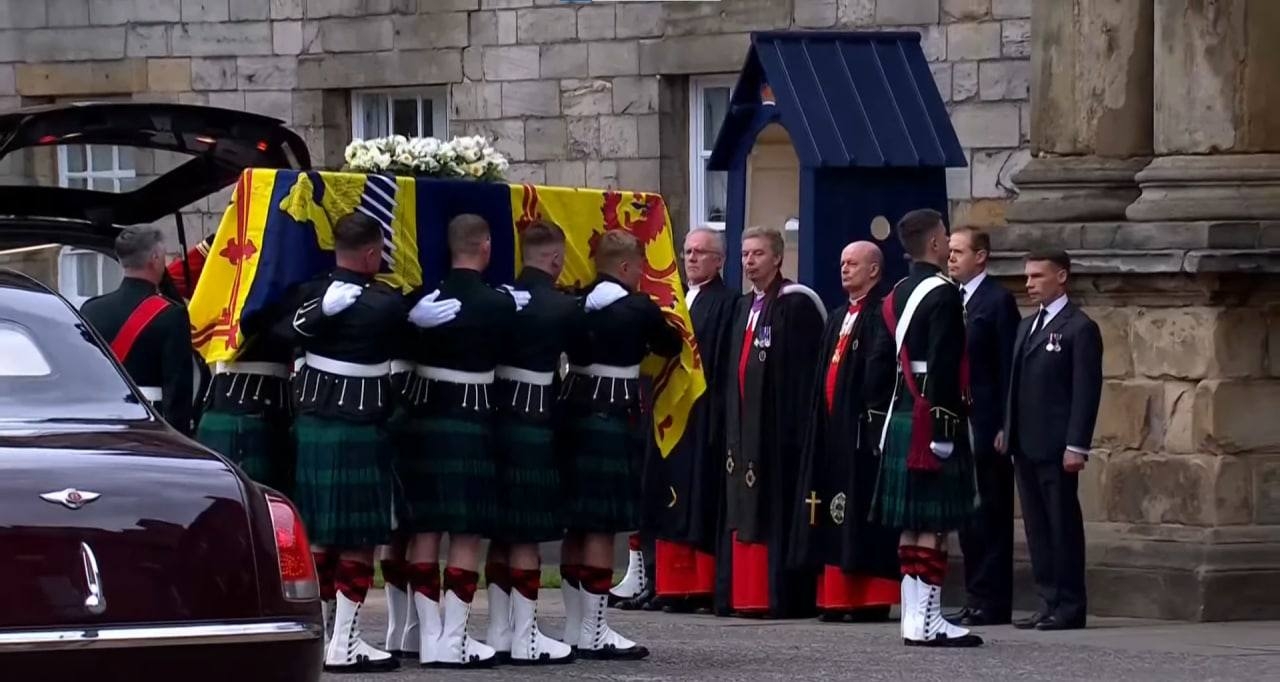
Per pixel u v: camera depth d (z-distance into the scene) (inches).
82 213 926.4
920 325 741.9
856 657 727.1
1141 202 877.8
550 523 706.8
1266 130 861.8
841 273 884.6
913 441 740.0
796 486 852.0
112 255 912.9
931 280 746.8
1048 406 807.1
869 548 831.7
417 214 700.7
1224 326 848.3
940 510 740.7
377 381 668.1
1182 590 836.6
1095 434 880.3
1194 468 849.5
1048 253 813.9
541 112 1226.0
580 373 722.2
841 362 834.2
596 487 718.5
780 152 953.5
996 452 828.0
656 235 751.1
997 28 1086.4
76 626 476.1
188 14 1311.5
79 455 498.9
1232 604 834.2
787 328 853.2
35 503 480.4
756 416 854.5
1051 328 808.9
